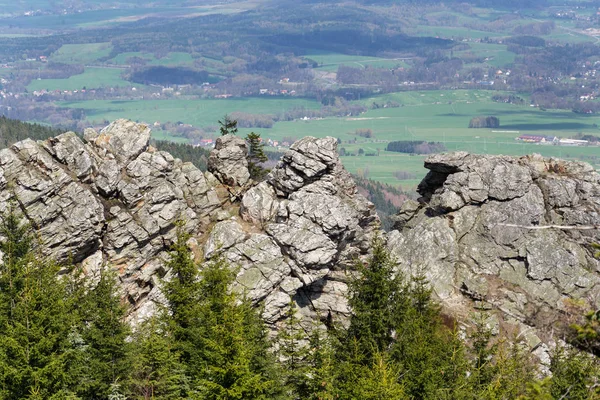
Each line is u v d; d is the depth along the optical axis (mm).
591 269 60844
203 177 64500
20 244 51094
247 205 62812
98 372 43094
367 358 48438
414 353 46875
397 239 66062
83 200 56375
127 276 58250
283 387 44906
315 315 59719
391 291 52438
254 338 46875
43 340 39688
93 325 45156
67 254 55469
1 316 41312
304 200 60531
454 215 66000
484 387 45875
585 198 64125
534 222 64062
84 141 62438
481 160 67312
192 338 48156
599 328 24969
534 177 66375
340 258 62156
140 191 59625
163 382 43156
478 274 62406
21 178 55188
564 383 44688
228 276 52094
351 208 61625
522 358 51594
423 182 72875
